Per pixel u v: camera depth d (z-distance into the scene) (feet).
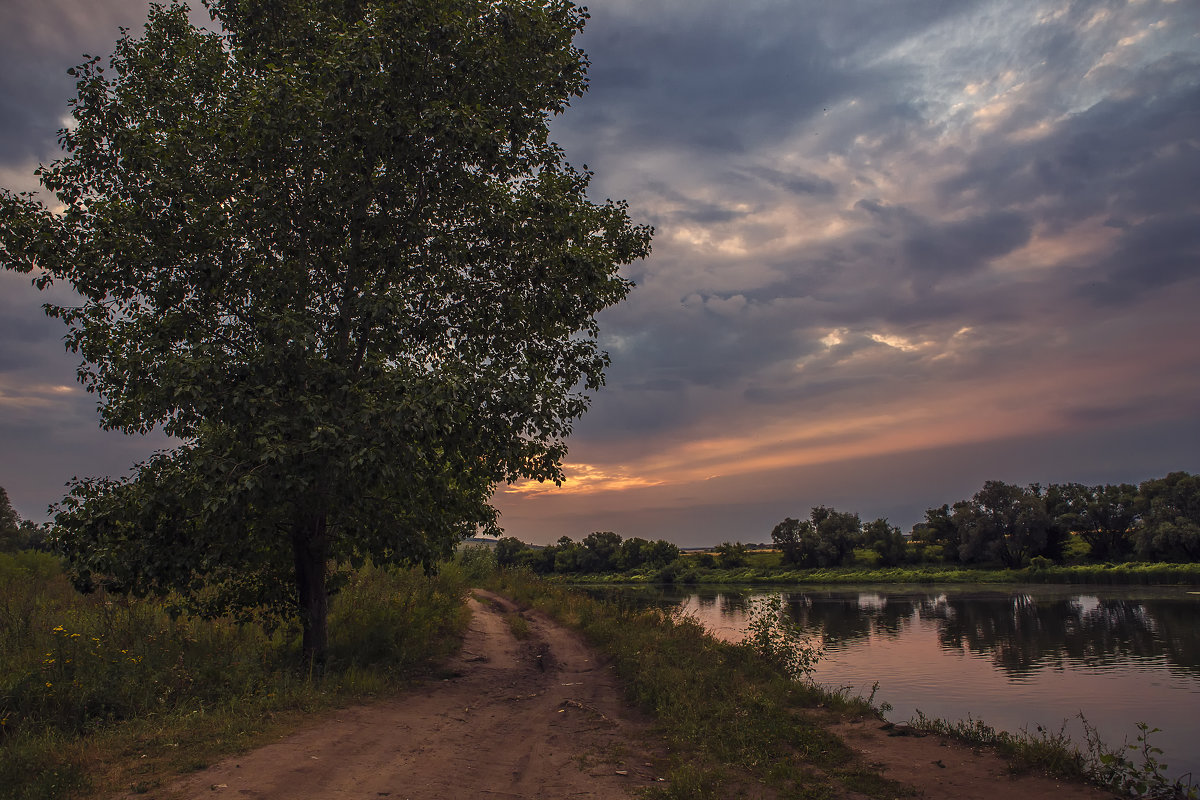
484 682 38.78
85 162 38.22
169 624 39.47
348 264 40.16
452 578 74.79
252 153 34.94
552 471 46.03
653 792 20.90
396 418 30.76
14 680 27.81
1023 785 21.58
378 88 35.27
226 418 32.22
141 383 35.22
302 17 40.27
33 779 19.43
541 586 100.48
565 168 45.42
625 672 39.99
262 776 20.79
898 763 23.77
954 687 57.06
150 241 36.55
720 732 27.02
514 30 39.45
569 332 46.29
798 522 339.57
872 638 94.58
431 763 23.44
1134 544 255.09
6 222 35.55
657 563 350.23
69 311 37.35
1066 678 61.77
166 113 38.81
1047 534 285.02
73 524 33.65
